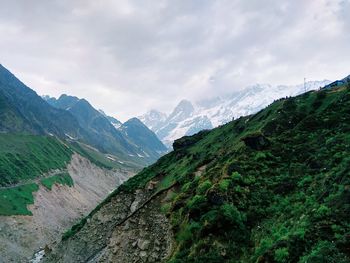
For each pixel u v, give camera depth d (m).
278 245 26.25
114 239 54.09
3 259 92.81
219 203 37.56
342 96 58.16
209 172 49.94
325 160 39.62
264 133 56.66
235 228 33.94
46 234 120.19
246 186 39.66
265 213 35.53
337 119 50.97
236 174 40.88
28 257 99.56
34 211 130.88
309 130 51.31
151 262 46.31
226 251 31.98
